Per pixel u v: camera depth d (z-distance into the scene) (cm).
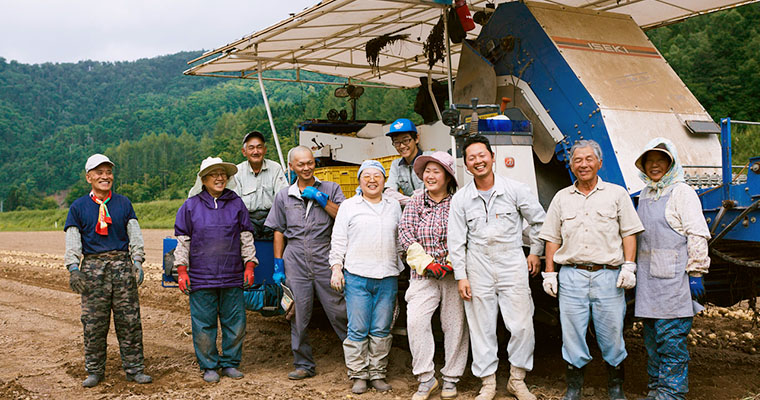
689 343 622
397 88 1193
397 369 570
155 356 656
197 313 549
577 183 444
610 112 564
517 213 461
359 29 810
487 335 461
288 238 549
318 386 530
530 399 454
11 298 1059
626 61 625
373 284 503
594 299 431
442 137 662
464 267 463
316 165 862
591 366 552
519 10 646
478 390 499
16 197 13238
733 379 502
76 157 17775
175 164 13200
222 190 562
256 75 998
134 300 546
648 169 436
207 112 19162
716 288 519
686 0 755
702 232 411
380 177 508
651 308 426
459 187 525
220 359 570
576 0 766
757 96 2652
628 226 427
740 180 461
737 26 3073
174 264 550
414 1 629
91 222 530
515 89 647
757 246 468
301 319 546
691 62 2908
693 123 586
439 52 752
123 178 13338
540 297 543
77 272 523
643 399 443
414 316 479
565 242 440
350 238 508
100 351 547
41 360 645
